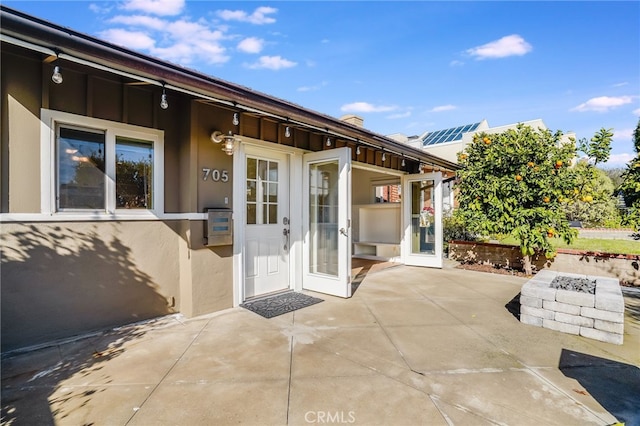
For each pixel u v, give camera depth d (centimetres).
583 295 341
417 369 267
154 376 253
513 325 372
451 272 686
